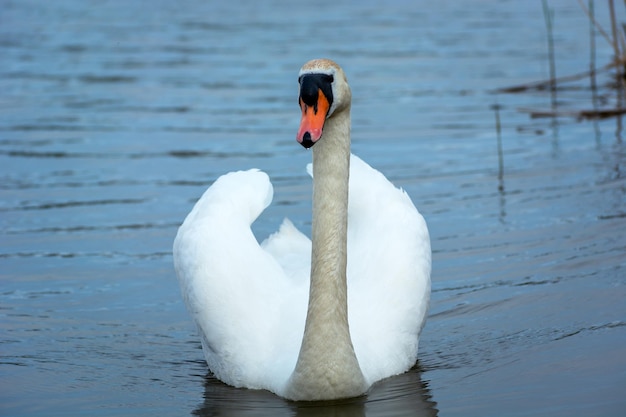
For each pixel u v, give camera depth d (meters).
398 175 18.03
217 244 11.07
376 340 10.60
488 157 19.25
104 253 14.52
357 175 12.09
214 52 30.19
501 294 12.86
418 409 9.60
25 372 10.96
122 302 12.99
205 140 20.61
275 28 34.16
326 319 9.70
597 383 10.04
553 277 13.27
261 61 28.73
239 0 41.22
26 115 23.00
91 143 20.53
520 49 29.92
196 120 22.38
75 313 12.66
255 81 26.30
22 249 14.64
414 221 11.60
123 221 15.78
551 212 15.78
